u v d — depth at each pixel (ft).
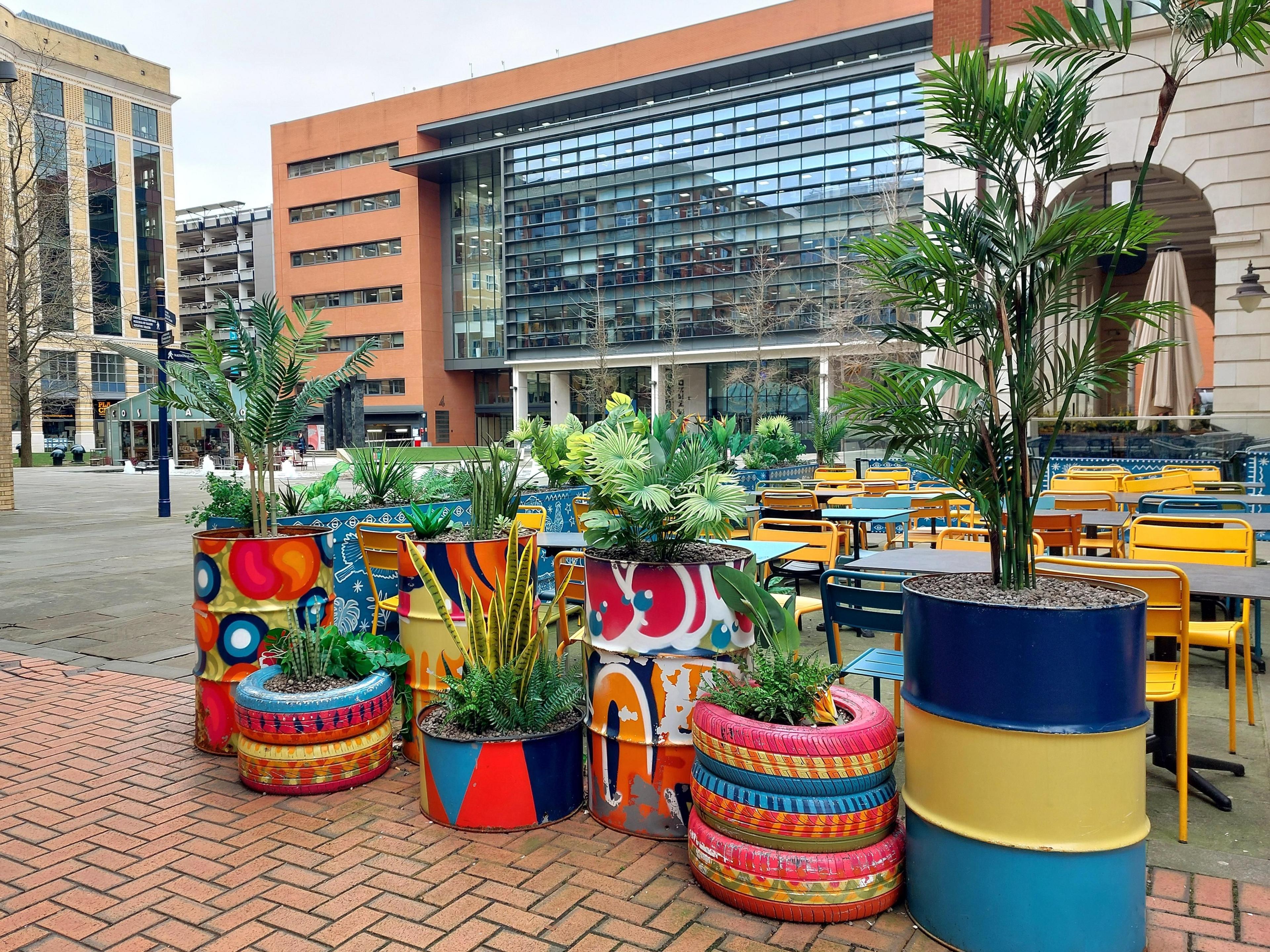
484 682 11.09
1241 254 43.86
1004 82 8.54
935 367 9.23
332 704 11.97
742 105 152.56
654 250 165.37
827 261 104.22
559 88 176.86
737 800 8.82
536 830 10.78
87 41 190.80
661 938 8.24
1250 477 39.52
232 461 101.91
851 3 147.64
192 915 8.78
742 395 165.48
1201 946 7.95
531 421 29.96
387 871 9.68
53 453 155.53
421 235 196.44
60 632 22.35
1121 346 48.44
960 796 7.91
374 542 15.34
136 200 204.74
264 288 263.70
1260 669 17.06
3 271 58.65
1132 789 7.69
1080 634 7.45
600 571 10.78
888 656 12.43
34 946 8.25
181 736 14.46
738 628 10.48
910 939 8.23
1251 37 7.63
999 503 8.76
